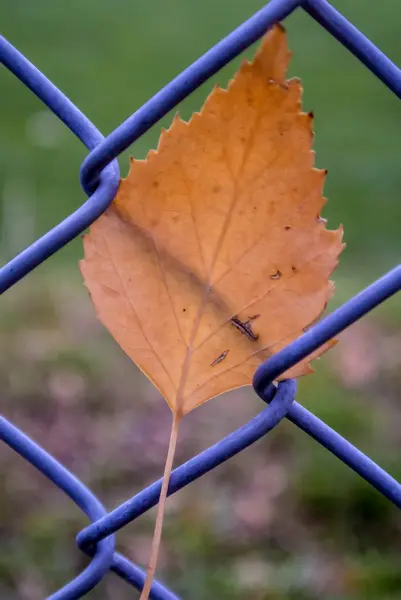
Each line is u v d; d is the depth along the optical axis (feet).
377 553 2.82
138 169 1.38
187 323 1.38
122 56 10.34
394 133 7.72
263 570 2.74
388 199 6.17
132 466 3.25
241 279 1.38
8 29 11.27
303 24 11.41
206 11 12.73
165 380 1.39
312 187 1.36
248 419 3.50
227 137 1.36
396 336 4.08
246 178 1.36
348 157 7.08
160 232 1.38
